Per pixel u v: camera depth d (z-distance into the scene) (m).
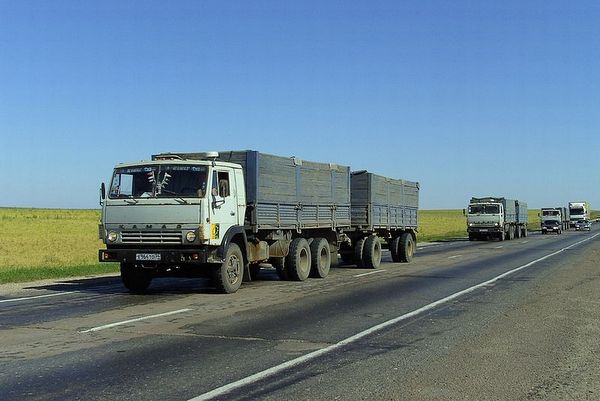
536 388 6.64
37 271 19.91
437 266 23.22
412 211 26.98
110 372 7.20
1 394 6.32
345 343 8.86
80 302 13.09
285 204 16.88
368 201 22.09
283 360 7.80
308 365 7.56
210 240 13.72
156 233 13.75
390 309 12.12
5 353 8.16
